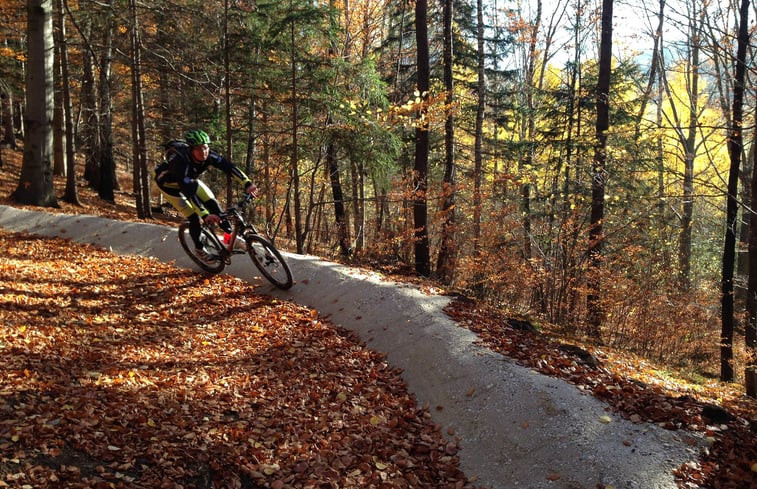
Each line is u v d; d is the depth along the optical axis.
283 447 4.56
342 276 8.59
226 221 7.50
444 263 13.49
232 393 5.30
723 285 12.25
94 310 6.84
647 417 4.84
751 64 11.00
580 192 13.98
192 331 6.78
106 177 19.31
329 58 13.68
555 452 4.49
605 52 13.76
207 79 15.48
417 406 5.68
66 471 3.55
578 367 5.94
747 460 4.23
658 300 13.02
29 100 12.93
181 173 6.85
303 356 6.40
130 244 10.19
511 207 12.50
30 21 12.80
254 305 7.91
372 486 4.24
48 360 5.07
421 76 12.88
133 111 15.37
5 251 8.95
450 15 14.27
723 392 9.15
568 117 19.30
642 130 13.73
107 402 4.55
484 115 21.12
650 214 14.26
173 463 3.99
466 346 6.25
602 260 12.49
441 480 4.55
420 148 12.98
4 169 20.03
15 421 3.89
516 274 11.87
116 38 16.75
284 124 15.92
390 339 6.90
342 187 20.55
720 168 21.61
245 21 13.70
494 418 5.07
